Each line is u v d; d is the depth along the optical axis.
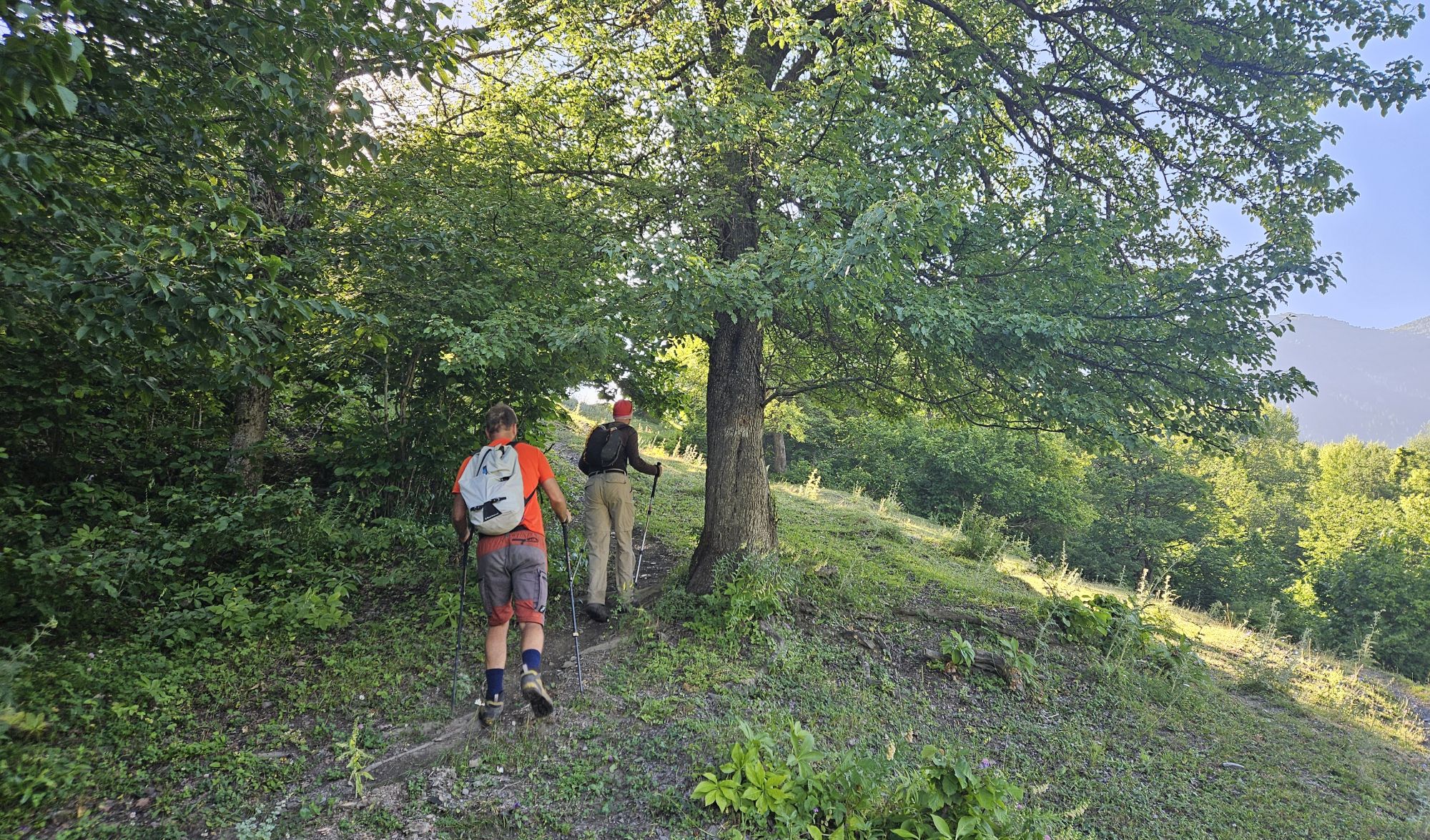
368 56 4.31
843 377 8.12
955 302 5.78
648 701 4.43
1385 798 4.98
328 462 7.68
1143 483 32.69
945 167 6.53
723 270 5.16
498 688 3.99
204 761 3.56
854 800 3.41
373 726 4.08
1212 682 6.80
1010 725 5.08
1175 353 6.52
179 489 5.95
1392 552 24.62
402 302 6.59
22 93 2.60
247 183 5.74
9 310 3.63
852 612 6.50
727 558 6.22
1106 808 4.17
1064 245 6.58
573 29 7.18
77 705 3.71
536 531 4.26
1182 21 7.51
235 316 3.58
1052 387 6.38
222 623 4.75
